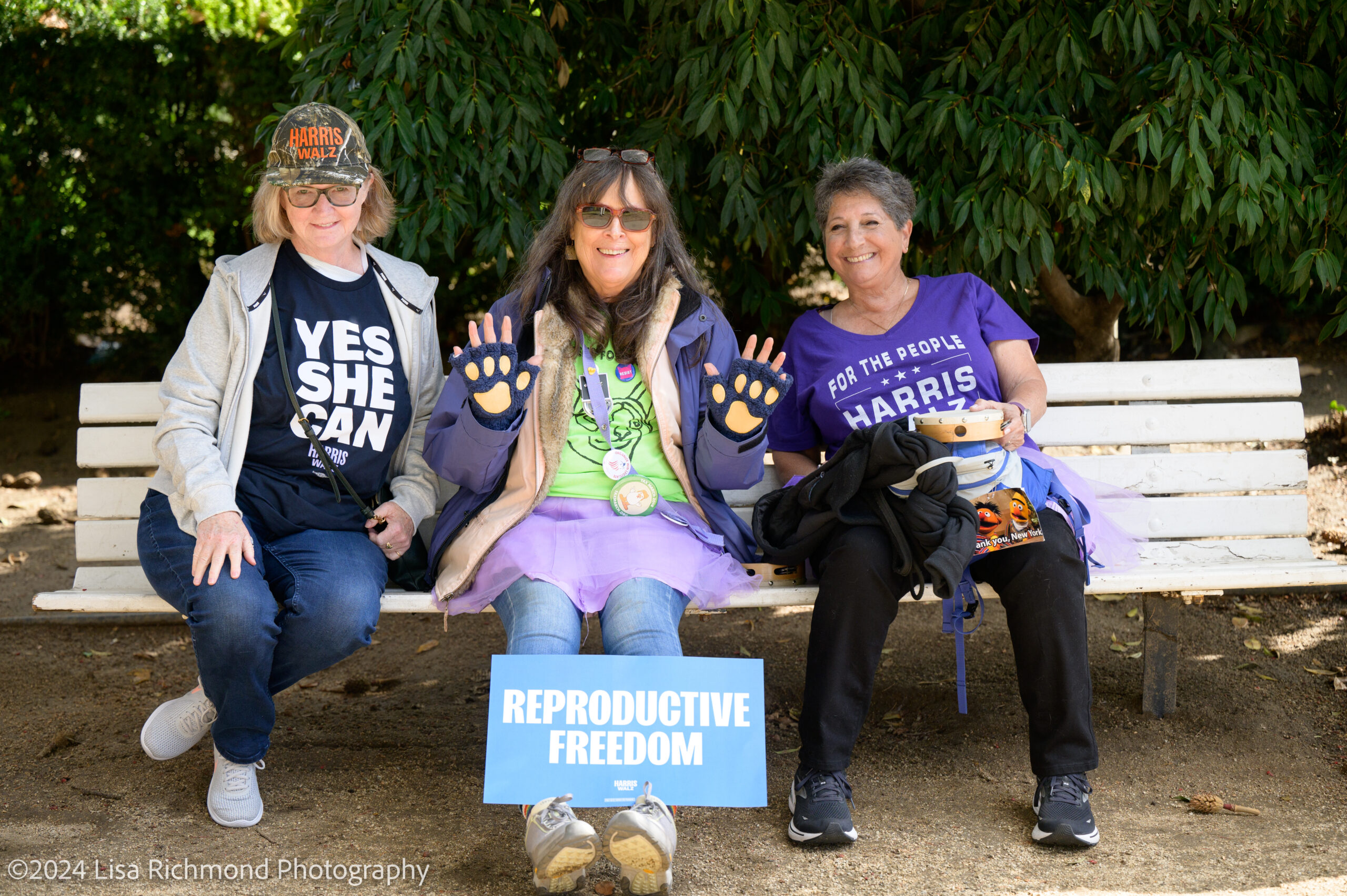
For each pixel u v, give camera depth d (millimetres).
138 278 7250
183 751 3137
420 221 4176
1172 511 3795
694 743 2623
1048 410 3820
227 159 6969
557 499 3045
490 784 2561
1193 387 3852
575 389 3090
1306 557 3768
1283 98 4023
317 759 3381
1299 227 4281
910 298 3502
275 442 3006
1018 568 2900
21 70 6805
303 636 2869
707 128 3867
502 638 4590
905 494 2898
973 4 4238
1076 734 2832
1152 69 4012
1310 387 6836
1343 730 3461
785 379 2891
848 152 4047
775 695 3906
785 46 3805
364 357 3064
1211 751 3355
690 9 4105
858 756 3398
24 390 7543
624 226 3012
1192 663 4055
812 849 2803
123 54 6805
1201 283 4418
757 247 5219
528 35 4164
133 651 4391
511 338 2857
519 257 4164
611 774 2596
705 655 4336
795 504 3104
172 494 2922
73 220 7047
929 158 4238
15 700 3861
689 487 3117
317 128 2977
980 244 4012
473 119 4031
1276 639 4262
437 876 2654
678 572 2904
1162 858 2721
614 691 2619
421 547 3316
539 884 2453
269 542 3025
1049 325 8062
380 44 3914
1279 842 2789
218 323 2986
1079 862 2713
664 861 2371
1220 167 4070
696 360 3133
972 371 3355
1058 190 3859
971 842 2830
